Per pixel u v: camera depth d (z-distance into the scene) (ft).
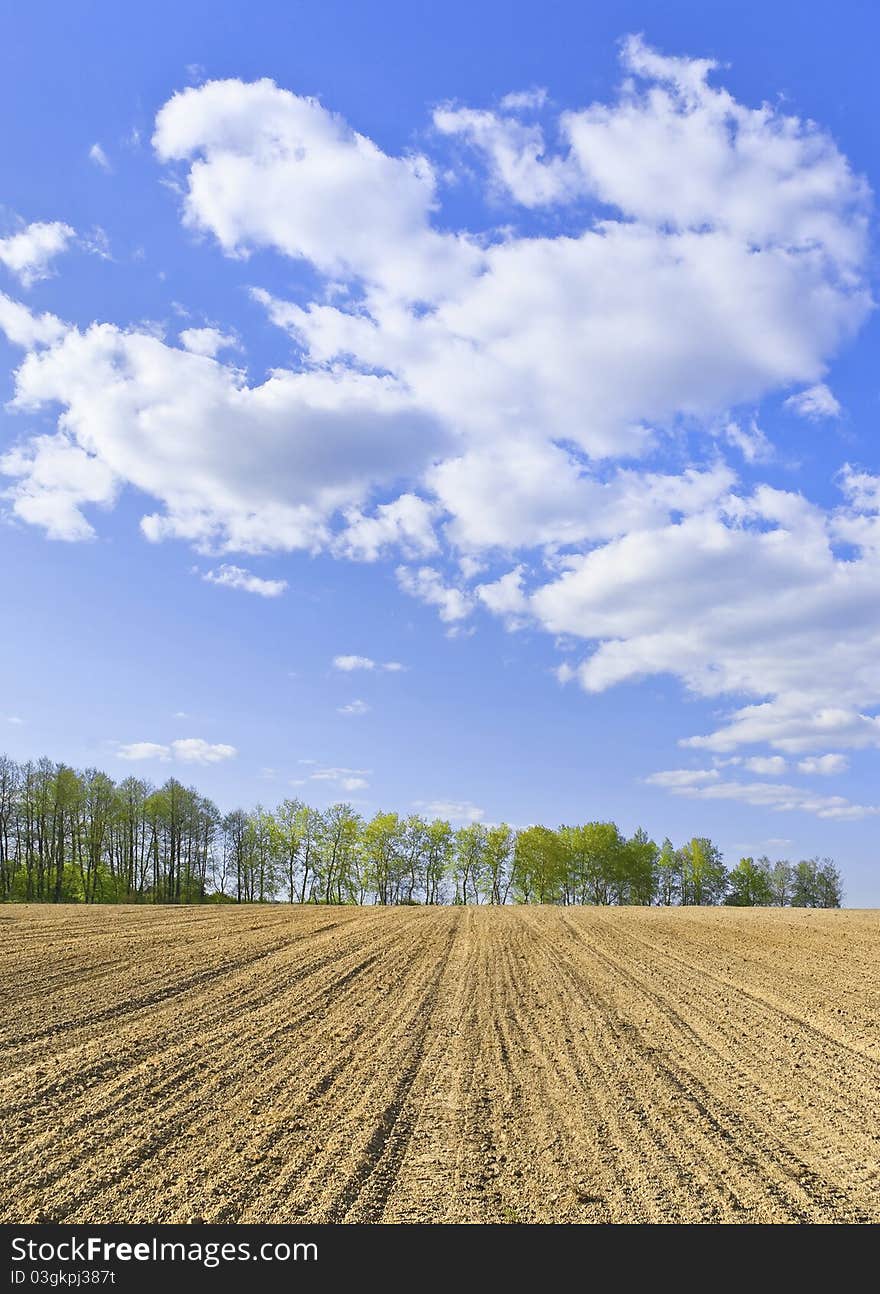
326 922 89.10
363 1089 29.17
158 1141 23.91
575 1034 38.06
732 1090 29.99
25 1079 28.91
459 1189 21.58
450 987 50.06
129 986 45.75
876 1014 42.93
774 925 89.20
